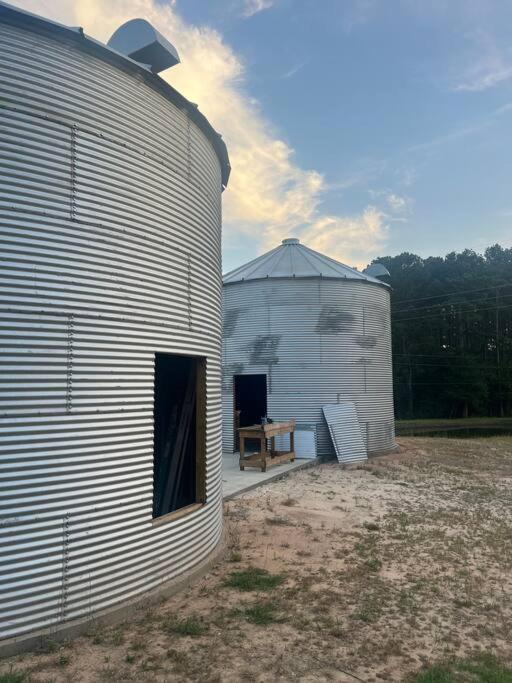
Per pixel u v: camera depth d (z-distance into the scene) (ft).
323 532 29.04
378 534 28.73
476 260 219.20
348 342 59.67
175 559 20.04
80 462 16.37
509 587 21.44
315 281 59.31
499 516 33.06
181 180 21.93
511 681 14.07
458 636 17.02
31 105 16.14
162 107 20.90
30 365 15.47
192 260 22.58
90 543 16.40
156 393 25.75
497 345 183.62
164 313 20.29
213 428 24.67
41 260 15.98
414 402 182.50
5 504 14.61
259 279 59.98
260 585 20.63
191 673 13.96
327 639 16.39
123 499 17.62
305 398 57.88
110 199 18.10
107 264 17.81
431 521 31.58
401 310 188.55
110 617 16.58
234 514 32.65
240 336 61.21
